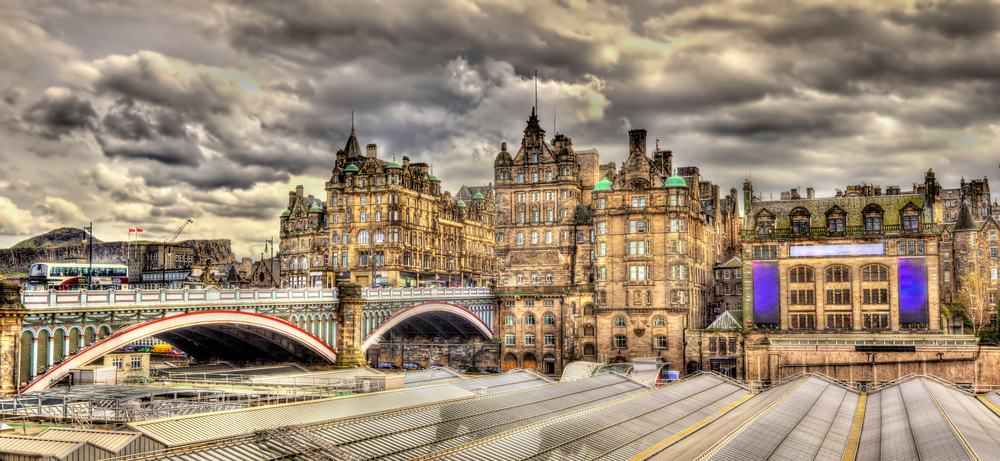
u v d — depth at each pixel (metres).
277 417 71.19
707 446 77.12
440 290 154.25
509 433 82.38
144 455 55.19
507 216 181.25
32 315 78.31
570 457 78.38
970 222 172.00
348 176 197.25
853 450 85.31
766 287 153.00
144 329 88.62
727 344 153.50
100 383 84.44
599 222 165.62
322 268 195.88
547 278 177.50
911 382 119.06
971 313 161.62
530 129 181.38
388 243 190.25
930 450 73.00
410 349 182.75
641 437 91.44
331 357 116.94
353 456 66.38
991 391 124.31
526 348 173.88
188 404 72.00
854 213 151.12
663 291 160.00
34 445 54.25
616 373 134.75
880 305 147.12
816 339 140.88
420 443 73.62
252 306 102.75
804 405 103.19
